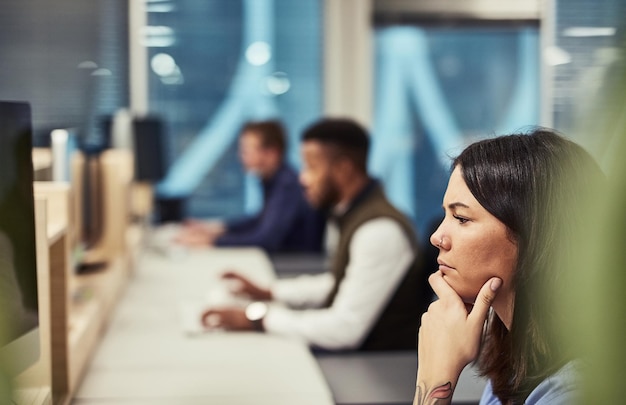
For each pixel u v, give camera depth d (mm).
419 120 6023
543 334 1124
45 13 5555
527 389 1151
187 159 6055
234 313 2648
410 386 2186
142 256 4254
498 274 1197
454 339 1258
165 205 5527
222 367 2223
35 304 1433
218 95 6070
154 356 2330
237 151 6082
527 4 5648
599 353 443
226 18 6039
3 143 1259
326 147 2805
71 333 2092
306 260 4465
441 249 1252
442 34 5957
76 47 5613
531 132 1218
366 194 2785
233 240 4715
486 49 5965
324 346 2605
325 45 5977
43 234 1688
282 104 6078
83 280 2781
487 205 1176
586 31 4812
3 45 5527
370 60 5910
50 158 2504
